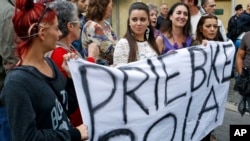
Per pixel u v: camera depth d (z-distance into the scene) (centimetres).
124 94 268
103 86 256
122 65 277
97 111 254
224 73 379
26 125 182
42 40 198
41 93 191
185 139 334
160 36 372
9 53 310
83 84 247
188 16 389
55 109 198
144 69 287
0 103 259
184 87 322
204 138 385
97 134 257
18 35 198
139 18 328
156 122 297
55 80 207
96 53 294
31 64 198
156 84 292
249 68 445
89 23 348
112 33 387
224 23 1076
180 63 316
